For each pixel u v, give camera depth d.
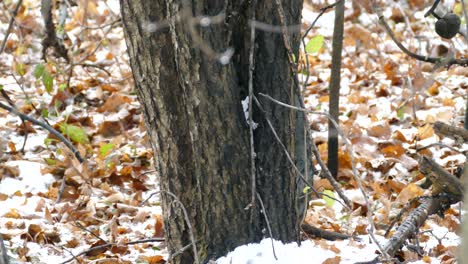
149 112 5.46
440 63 6.07
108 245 6.71
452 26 5.84
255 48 5.33
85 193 8.19
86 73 11.82
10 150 9.27
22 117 8.00
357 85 11.69
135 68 5.40
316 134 9.80
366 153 9.19
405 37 13.16
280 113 5.43
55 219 7.72
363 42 12.73
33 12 13.27
